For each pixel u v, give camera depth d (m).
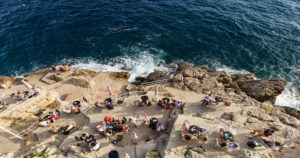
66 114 18.58
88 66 30.11
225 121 15.00
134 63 30.69
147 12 41.88
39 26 37.44
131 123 16.61
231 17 40.22
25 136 16.36
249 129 14.20
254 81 25.25
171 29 37.09
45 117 17.16
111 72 28.34
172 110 18.09
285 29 37.00
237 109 17.03
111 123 15.54
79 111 18.52
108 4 44.91
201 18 39.88
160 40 34.72
